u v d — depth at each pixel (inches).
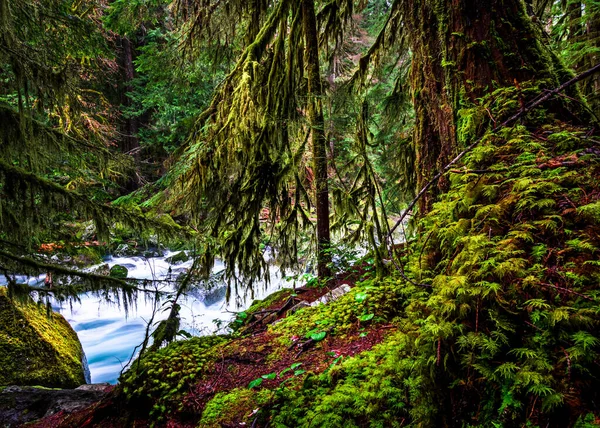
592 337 41.4
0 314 251.4
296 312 176.2
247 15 218.1
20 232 180.5
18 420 181.5
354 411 79.0
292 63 203.2
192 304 354.3
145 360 146.3
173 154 222.2
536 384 41.9
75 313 382.0
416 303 70.9
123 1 216.1
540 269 49.6
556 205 58.1
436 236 79.4
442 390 55.9
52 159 209.9
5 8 153.1
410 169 204.4
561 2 176.2
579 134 69.4
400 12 184.2
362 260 209.0
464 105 95.9
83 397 199.5
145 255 478.0
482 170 72.0
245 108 184.7
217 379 132.9
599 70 64.6
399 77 214.7
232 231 207.6
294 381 114.5
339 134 216.5
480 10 94.5
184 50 229.1
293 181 232.1
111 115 489.7
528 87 85.3
